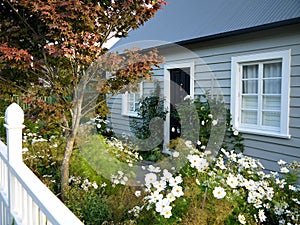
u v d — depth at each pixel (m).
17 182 2.12
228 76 5.23
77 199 2.81
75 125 3.24
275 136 4.48
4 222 2.50
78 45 2.76
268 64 4.64
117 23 3.12
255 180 2.93
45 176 3.62
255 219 2.37
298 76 4.15
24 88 3.39
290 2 4.48
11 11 3.21
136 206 2.46
